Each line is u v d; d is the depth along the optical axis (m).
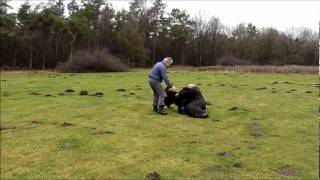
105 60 52.84
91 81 30.44
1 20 67.12
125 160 10.23
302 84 28.67
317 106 18.09
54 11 72.06
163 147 11.31
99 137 12.29
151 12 89.25
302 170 9.61
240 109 17.17
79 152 10.88
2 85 26.97
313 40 93.19
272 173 9.41
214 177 9.16
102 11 81.31
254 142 11.91
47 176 9.25
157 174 9.23
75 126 13.74
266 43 95.69
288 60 92.69
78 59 52.34
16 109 17.12
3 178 9.12
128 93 22.12
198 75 38.81
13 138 12.22
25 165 9.95
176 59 91.81
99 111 16.52
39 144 11.59
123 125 13.96
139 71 55.44
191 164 9.95
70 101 19.11
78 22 70.75
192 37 93.88
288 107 17.80
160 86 15.97
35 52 72.12
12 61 72.88
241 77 35.66
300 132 13.18
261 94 22.14
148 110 16.75
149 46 88.19
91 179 9.10
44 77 36.28
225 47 95.81
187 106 15.77
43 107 17.53
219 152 10.88
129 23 81.88
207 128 13.67
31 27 69.94
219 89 24.33
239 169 9.66
